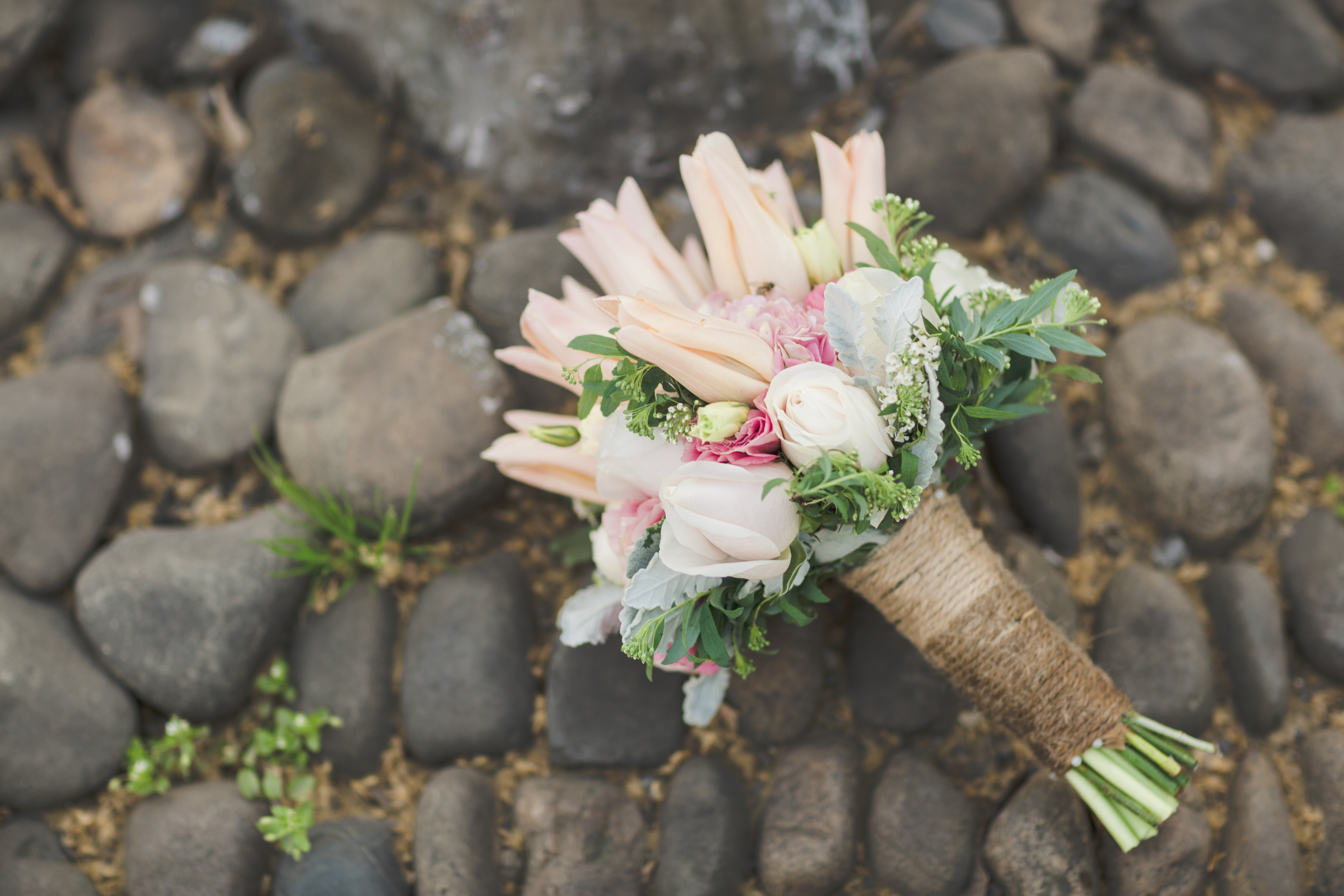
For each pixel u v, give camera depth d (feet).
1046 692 2.67
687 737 2.95
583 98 3.19
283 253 3.27
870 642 2.94
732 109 3.25
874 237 2.55
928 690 2.92
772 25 3.19
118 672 2.97
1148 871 2.80
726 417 2.43
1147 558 3.05
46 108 3.33
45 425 3.07
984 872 2.85
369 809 2.96
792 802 2.88
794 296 2.62
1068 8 3.30
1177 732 2.69
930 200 3.15
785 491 2.42
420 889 2.84
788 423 2.40
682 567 2.41
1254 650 2.93
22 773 2.92
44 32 3.26
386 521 2.98
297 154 3.22
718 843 2.86
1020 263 3.18
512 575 3.03
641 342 2.40
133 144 3.28
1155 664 2.90
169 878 2.86
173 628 2.96
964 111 3.16
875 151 2.63
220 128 3.32
